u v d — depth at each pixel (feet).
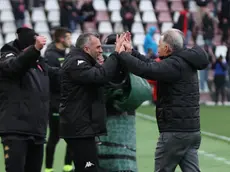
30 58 59.67
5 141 62.49
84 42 60.64
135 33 237.86
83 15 226.58
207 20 226.99
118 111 64.80
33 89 63.00
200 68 59.98
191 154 60.23
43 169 90.27
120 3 245.65
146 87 63.16
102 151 64.80
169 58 59.00
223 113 169.27
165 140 59.57
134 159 65.46
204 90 203.62
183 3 252.62
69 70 59.57
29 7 237.25
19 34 63.46
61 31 85.25
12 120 62.23
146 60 64.39
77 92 59.77
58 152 105.70
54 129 84.43
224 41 231.71
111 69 59.06
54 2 244.42
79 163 60.64
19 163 62.28
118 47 59.26
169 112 59.16
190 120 59.36
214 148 110.73
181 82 59.00
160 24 245.86
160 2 254.27
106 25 239.91
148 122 145.79
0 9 238.48
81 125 59.77
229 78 200.23
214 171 90.48
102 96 60.95
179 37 59.77
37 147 64.80
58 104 82.89
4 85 62.69
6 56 62.18
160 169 60.03
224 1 233.35
